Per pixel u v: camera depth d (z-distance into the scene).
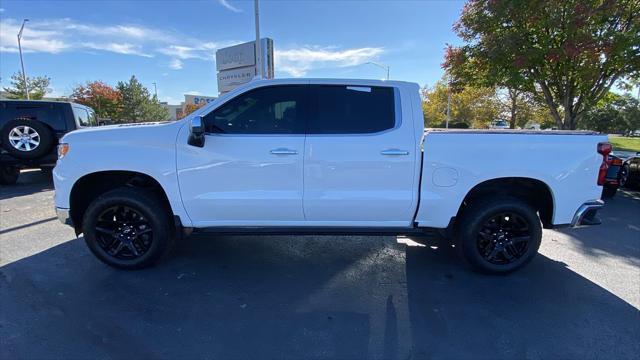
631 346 2.71
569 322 3.01
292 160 3.53
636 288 3.61
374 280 3.74
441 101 36.59
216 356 2.56
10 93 38.22
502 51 10.52
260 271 3.92
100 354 2.55
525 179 3.73
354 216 3.67
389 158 3.52
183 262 4.11
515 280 3.76
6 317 2.97
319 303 3.28
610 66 10.30
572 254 4.53
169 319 3.00
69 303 3.21
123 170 3.58
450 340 2.76
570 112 11.73
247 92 3.62
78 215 3.87
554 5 9.55
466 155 3.53
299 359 2.54
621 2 9.35
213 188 3.60
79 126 8.75
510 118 30.16
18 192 7.93
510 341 2.76
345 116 3.62
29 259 4.12
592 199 3.70
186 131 3.57
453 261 4.23
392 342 2.73
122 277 3.72
